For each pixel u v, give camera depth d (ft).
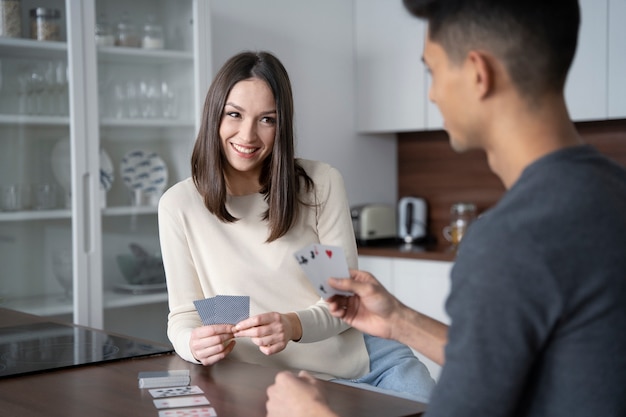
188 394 4.99
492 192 14.14
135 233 11.65
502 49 3.26
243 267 6.96
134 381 5.40
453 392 3.01
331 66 14.37
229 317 5.90
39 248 10.96
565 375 3.09
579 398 3.08
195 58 11.86
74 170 10.96
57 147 11.01
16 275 10.82
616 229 3.05
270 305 6.93
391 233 14.80
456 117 3.46
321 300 6.88
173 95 11.87
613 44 11.43
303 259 4.47
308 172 7.32
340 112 14.53
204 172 6.94
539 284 2.96
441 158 14.87
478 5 3.29
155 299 11.81
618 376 3.06
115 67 11.37
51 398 4.99
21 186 10.82
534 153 3.30
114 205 11.45
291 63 13.84
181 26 11.91
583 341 3.05
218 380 5.39
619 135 12.50
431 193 15.08
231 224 7.06
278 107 6.82
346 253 7.13
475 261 3.06
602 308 3.01
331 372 6.83
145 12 11.64
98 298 11.21
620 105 11.40
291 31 13.83
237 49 13.17
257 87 6.74
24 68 10.76
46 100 10.91
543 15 3.21
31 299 10.93
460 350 3.03
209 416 4.47
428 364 13.12
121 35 11.43
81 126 11.00
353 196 14.83
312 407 3.87
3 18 10.58
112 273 11.41
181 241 6.99
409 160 15.47
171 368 5.78
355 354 6.97
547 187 3.10
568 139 3.35
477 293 3.01
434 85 3.53
